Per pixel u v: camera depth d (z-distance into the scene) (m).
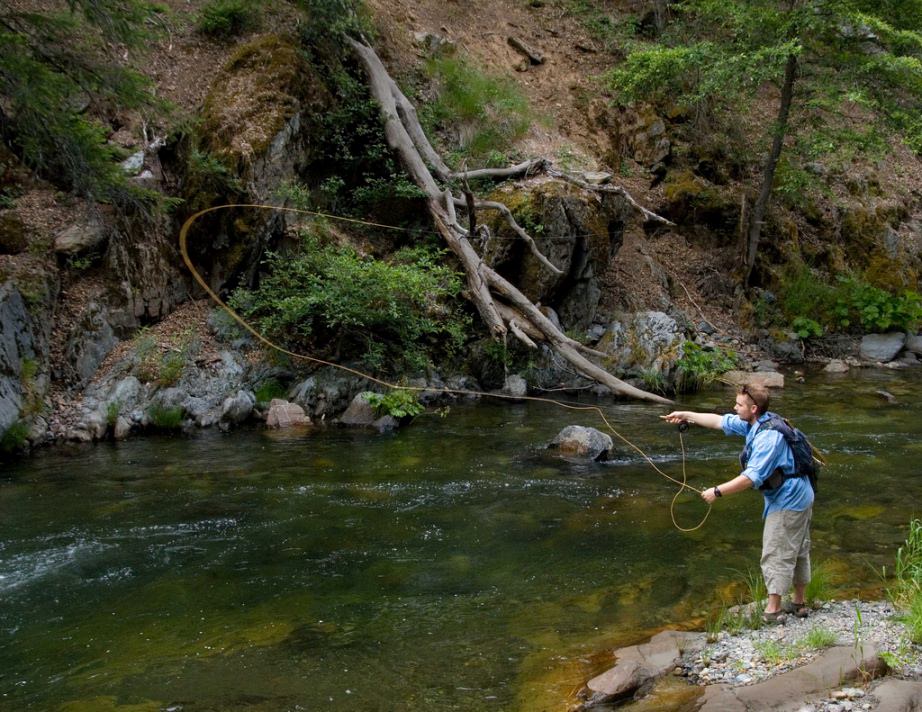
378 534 6.40
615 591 5.31
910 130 14.71
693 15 18.55
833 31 14.66
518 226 11.76
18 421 8.87
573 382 12.39
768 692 3.71
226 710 3.88
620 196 13.94
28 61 8.41
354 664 4.34
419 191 12.50
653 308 14.55
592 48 18.22
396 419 10.10
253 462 8.46
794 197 15.99
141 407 9.77
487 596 5.25
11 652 4.50
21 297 9.42
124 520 6.70
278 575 5.60
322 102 12.66
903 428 9.93
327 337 11.24
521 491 7.54
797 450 4.52
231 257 11.23
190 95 12.25
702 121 17.31
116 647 4.56
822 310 16.12
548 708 3.83
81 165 9.50
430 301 11.59
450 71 15.03
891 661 3.95
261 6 13.41
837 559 5.79
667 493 7.47
